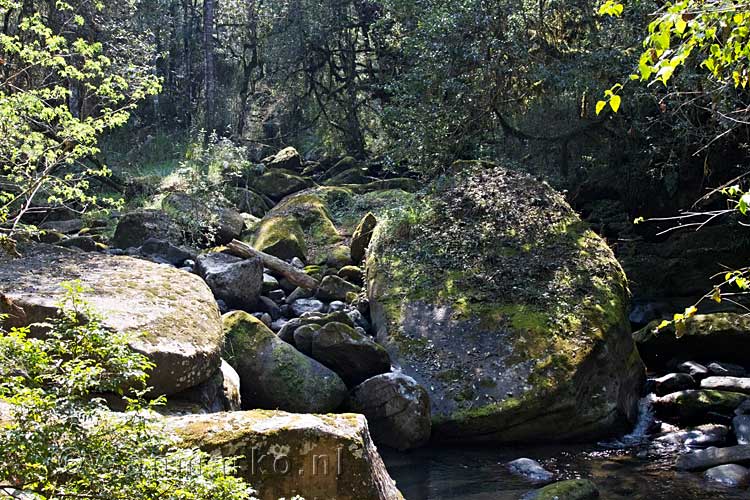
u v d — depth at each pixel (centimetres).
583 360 775
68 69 680
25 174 681
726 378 875
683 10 357
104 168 703
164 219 1195
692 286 1248
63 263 760
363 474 429
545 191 1020
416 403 714
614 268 913
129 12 1681
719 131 1123
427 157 1318
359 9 1981
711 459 683
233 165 1508
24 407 282
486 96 1289
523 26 1294
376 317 898
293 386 735
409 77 1316
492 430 739
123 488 275
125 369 308
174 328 639
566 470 677
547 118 1463
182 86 2373
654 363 985
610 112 1345
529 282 878
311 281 1043
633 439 774
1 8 802
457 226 977
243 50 2370
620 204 1446
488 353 794
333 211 1351
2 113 622
